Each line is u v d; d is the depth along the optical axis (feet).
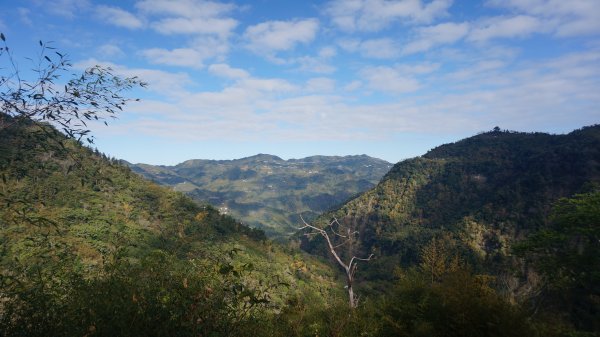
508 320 22.85
